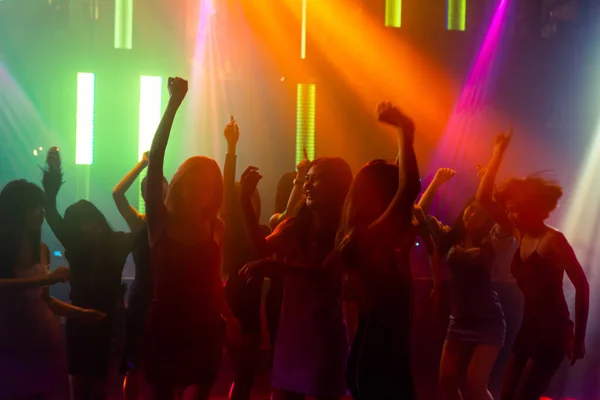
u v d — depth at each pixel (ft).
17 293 13.47
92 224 15.56
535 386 13.67
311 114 34.91
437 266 16.67
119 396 20.48
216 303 12.39
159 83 36.11
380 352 10.82
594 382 22.31
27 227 13.76
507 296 27.73
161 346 11.80
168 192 12.36
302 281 13.00
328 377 12.67
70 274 13.87
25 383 13.35
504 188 14.40
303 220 13.30
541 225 14.05
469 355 16.58
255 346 16.97
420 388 22.09
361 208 11.43
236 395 16.63
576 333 13.65
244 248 16.87
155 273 12.10
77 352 15.35
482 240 16.34
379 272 11.02
